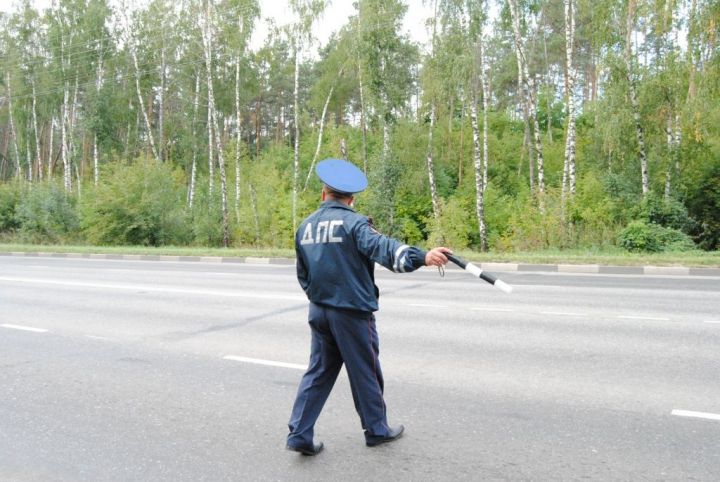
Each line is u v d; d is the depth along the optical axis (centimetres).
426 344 686
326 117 4766
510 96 4578
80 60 3844
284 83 5275
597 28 2195
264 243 2822
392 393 510
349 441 415
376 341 400
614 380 536
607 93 2186
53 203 3170
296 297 1072
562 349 652
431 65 2619
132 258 2258
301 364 613
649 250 1877
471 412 462
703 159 2319
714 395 491
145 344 716
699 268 1372
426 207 3138
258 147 5047
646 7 2025
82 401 511
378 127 3331
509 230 2427
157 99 4578
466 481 350
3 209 3541
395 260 348
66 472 377
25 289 1266
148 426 451
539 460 375
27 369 614
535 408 467
